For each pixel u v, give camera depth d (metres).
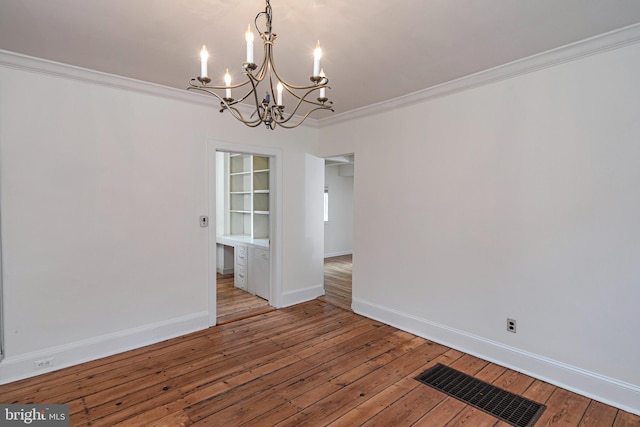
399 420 2.11
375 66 2.64
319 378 2.59
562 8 1.85
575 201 2.39
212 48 2.33
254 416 2.13
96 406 2.23
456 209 3.07
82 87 2.79
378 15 1.91
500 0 1.77
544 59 2.45
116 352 2.98
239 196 6.04
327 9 1.84
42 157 2.62
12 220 2.51
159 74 2.82
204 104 3.47
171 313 3.32
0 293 2.47
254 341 3.26
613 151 2.23
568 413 2.18
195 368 2.73
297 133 4.34
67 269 2.75
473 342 2.97
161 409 2.20
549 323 2.53
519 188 2.66
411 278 3.46
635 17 1.95
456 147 3.05
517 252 2.69
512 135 2.70
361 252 3.98
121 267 3.01
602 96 2.26
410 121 3.43
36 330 2.62
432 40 2.22
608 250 2.26
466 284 3.01
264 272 4.61
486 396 2.36
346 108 3.83
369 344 3.19
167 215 3.27
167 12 1.88
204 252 3.54
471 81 2.87
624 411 2.19
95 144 2.86
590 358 2.35
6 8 1.84
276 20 1.95
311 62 2.54
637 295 2.16
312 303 4.46
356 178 4.03
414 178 3.40
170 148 3.27
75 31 2.10
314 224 4.63
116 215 2.98
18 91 2.52
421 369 2.73
